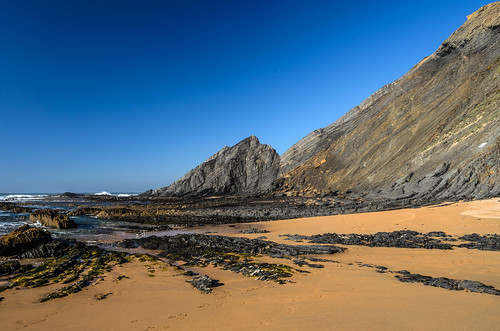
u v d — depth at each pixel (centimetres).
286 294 1049
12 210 5778
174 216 5328
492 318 730
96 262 1770
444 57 8769
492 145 4066
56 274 1534
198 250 2223
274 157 13262
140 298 1099
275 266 1534
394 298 927
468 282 1070
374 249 1989
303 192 8438
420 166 5303
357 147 8444
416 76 8856
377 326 697
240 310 899
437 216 2797
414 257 1672
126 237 3073
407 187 4844
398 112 7912
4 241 2188
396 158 6412
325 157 9512
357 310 823
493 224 2317
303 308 880
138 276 1457
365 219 3125
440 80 7469
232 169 13350
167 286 1261
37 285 1338
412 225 2641
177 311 930
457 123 5500
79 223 4359
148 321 853
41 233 2400
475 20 8069
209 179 13538
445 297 920
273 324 760
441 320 724
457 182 4006
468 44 7700
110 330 802
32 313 971
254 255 1959
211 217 5153
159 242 2566
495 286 1070
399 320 730
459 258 1570
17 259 2008
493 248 1734
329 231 2827
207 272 1524
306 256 1870
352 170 7762
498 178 3547
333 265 1552
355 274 1327
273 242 2453
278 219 4550
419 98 7638
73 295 1166
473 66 6794
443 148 5144
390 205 3966
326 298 974
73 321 884
